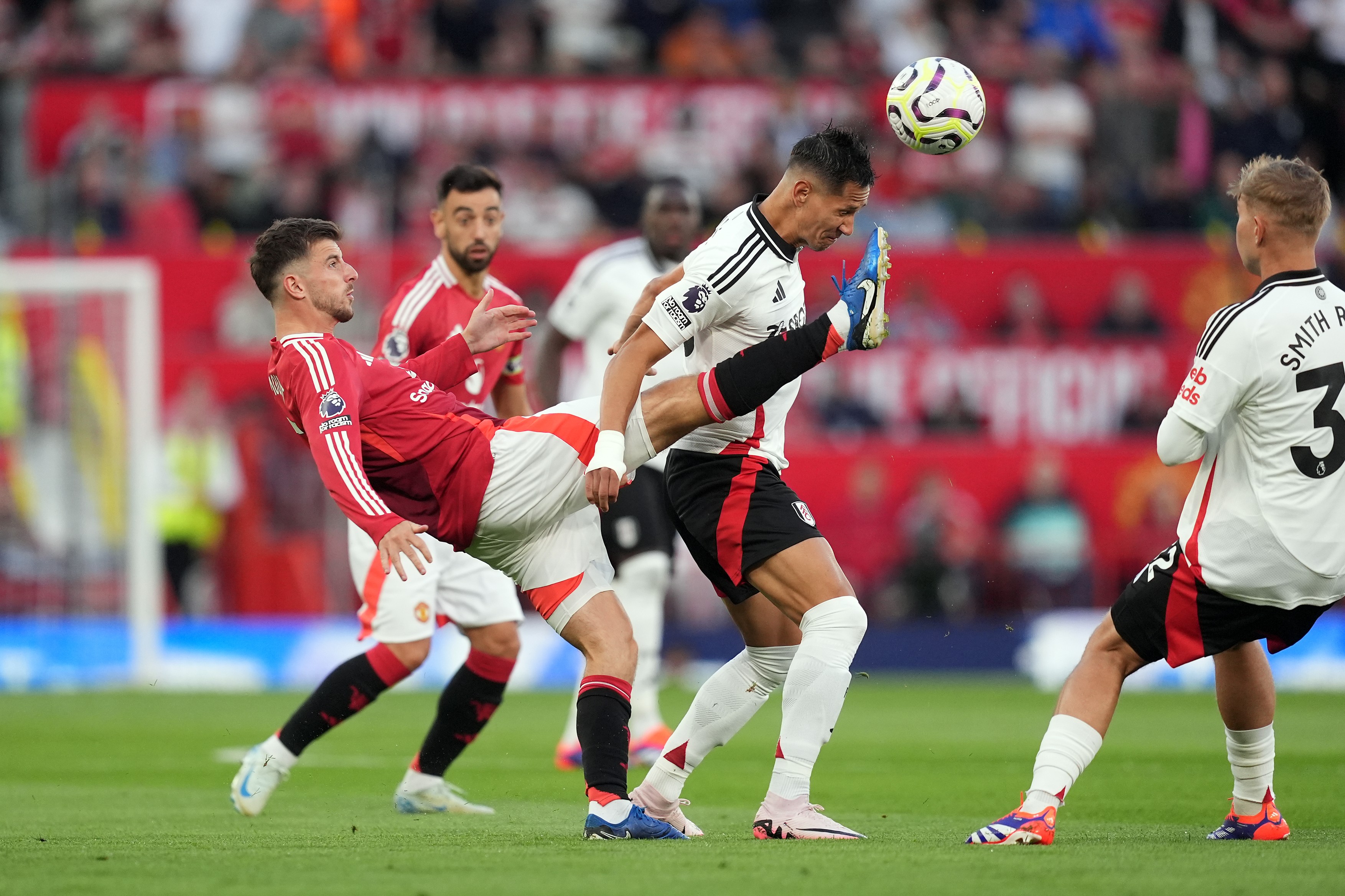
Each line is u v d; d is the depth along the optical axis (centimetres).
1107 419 5797
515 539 1747
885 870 1406
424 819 2069
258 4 7006
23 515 5075
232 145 6556
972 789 2527
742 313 1769
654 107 6631
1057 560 5350
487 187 2328
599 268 2955
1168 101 6744
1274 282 1623
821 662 1739
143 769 2830
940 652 5325
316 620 5228
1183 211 6550
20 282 4994
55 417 5066
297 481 5378
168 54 6950
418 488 1745
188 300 5841
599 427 1702
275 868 1448
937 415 5775
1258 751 1759
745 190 6562
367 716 4075
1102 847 1600
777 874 1380
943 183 6594
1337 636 5128
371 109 6600
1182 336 5978
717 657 5262
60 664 5075
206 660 5153
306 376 1694
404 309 2344
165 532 5325
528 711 4284
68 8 7019
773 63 7138
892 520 5406
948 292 5962
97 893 1298
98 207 6425
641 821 1686
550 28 7175
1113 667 1691
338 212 6506
